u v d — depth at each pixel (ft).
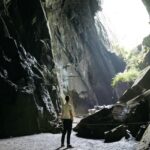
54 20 115.03
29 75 61.62
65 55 126.00
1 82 53.31
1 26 60.80
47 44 87.45
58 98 77.46
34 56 77.66
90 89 144.87
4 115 51.11
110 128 42.93
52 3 106.63
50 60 86.94
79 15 133.69
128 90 58.59
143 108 42.52
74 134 47.73
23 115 53.16
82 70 142.72
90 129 44.27
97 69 158.30
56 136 48.34
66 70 124.77
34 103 56.29
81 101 132.98
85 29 148.05
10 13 72.08
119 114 44.75
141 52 103.45
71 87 127.03
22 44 72.84
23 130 52.26
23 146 37.24
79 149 33.01
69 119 34.55
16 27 73.05
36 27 81.51
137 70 91.35
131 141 35.17
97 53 160.15
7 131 50.21
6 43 60.34
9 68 58.29
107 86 158.81
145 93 48.37
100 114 46.44
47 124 57.93
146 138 25.59
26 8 78.64
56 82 86.17
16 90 53.78
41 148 34.99
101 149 32.07
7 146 37.65
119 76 94.32
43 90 65.46
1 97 52.47
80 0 122.93
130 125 39.50
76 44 138.41
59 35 120.57
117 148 31.76
